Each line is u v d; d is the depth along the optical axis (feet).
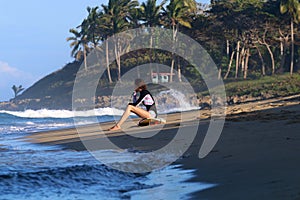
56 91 355.36
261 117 55.26
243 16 237.86
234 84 213.25
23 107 359.25
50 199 20.39
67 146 45.60
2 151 42.34
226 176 22.68
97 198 20.35
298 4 226.99
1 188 22.16
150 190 21.49
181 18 232.73
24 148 45.55
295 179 19.71
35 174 24.81
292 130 38.52
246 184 20.17
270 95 186.80
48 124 105.60
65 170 25.93
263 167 23.62
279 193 17.65
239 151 30.40
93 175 25.35
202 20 240.12
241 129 43.80
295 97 103.86
